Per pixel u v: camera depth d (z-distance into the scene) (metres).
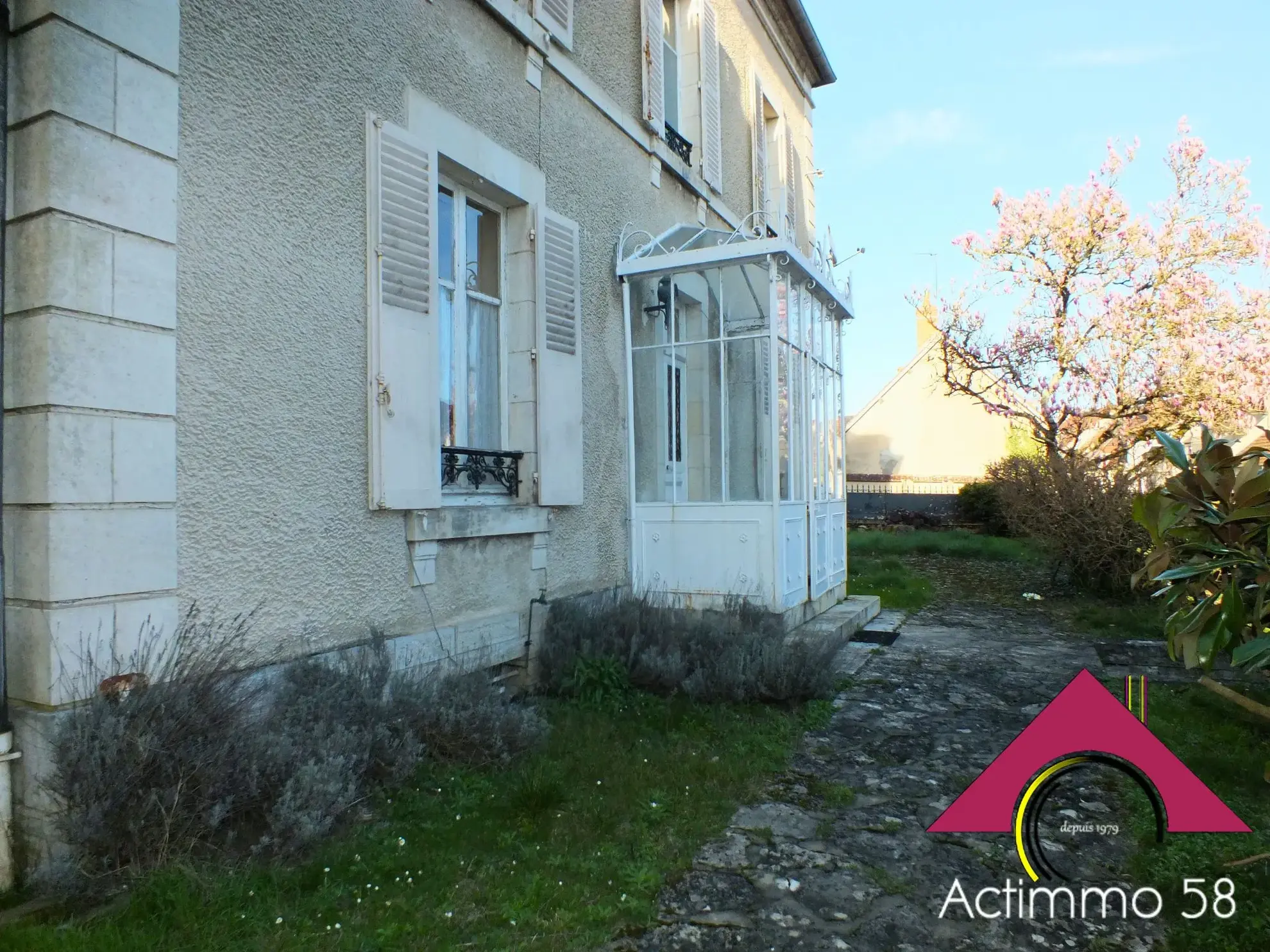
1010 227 15.41
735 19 9.98
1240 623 3.12
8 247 3.04
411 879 3.00
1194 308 14.48
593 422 6.53
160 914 2.66
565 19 6.23
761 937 2.73
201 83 3.55
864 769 4.29
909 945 2.70
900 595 10.35
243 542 3.70
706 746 4.53
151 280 3.29
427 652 4.73
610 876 3.09
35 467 2.97
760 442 6.87
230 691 3.28
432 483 4.74
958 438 24.88
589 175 6.60
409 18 4.78
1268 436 3.28
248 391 3.74
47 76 2.98
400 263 4.57
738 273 6.97
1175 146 14.84
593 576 6.46
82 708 2.98
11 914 2.71
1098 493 10.33
